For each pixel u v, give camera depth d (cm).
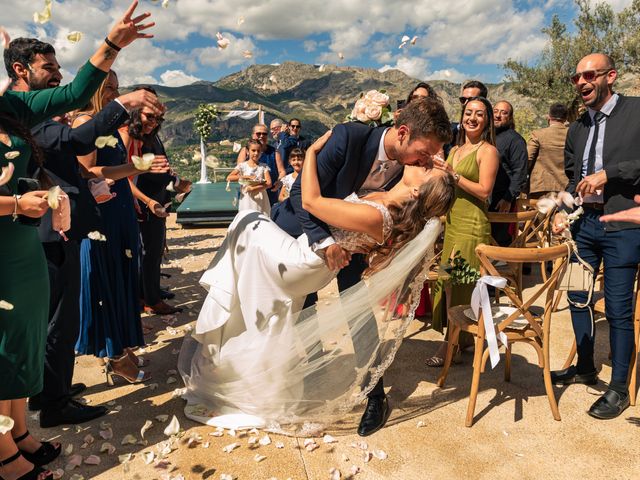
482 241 361
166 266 700
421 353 404
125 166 310
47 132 256
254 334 293
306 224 264
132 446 274
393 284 274
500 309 343
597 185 293
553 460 264
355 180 268
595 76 302
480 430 293
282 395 293
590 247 325
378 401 299
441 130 235
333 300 287
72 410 296
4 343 217
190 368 335
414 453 270
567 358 379
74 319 289
